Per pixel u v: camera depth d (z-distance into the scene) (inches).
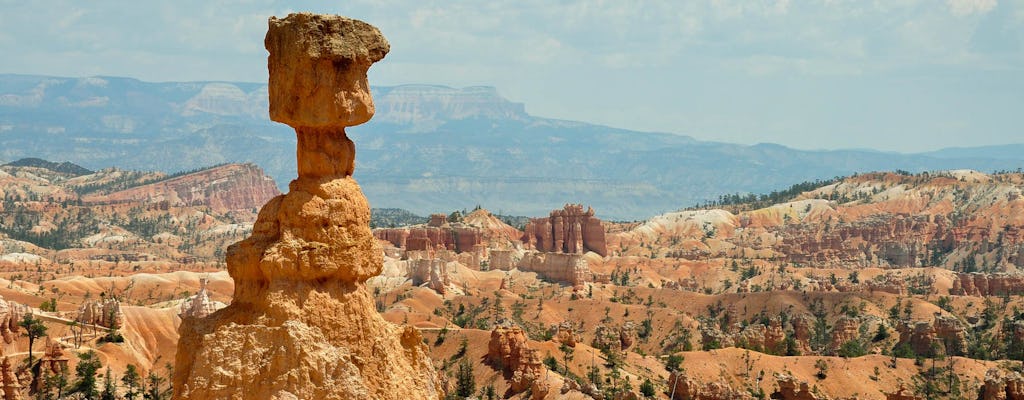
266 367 1369.3
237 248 1505.9
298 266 1448.1
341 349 1423.5
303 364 1368.1
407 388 1534.2
